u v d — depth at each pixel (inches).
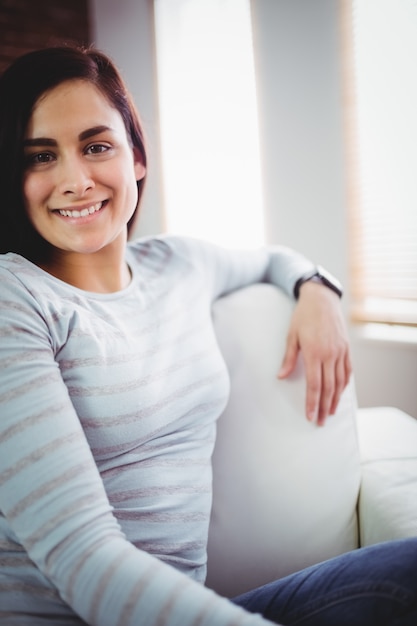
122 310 32.6
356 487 38.4
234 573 36.4
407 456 40.8
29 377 24.1
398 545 26.0
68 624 24.4
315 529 36.9
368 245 76.3
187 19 104.1
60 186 29.5
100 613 20.9
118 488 29.4
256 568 36.4
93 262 32.9
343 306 80.6
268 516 36.8
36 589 24.6
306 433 38.2
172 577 21.4
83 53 31.2
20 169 29.9
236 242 101.7
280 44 84.8
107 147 30.9
